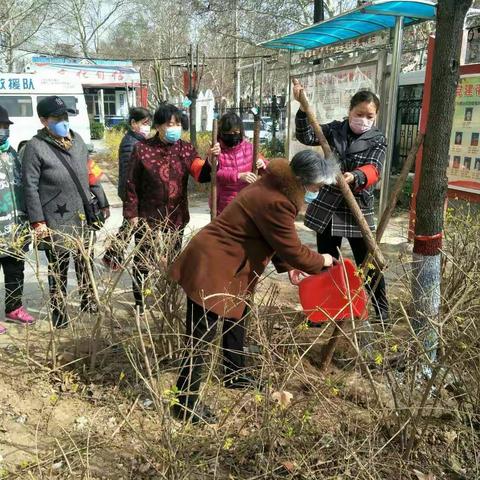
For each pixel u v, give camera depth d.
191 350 2.42
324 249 3.59
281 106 21.81
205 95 28.86
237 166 3.94
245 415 2.52
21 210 3.67
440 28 2.66
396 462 2.27
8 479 2.25
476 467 2.28
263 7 18.41
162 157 3.62
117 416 2.71
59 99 3.54
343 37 7.03
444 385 2.54
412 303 2.96
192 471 2.18
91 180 3.92
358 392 2.68
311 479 2.10
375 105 3.20
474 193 5.55
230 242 2.56
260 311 3.33
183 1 19.16
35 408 2.81
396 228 6.85
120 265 3.12
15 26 27.95
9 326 3.77
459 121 5.63
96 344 3.06
